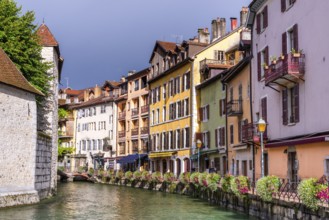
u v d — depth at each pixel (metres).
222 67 41.47
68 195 36.03
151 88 56.41
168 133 50.25
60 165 79.19
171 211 24.02
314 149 19.47
